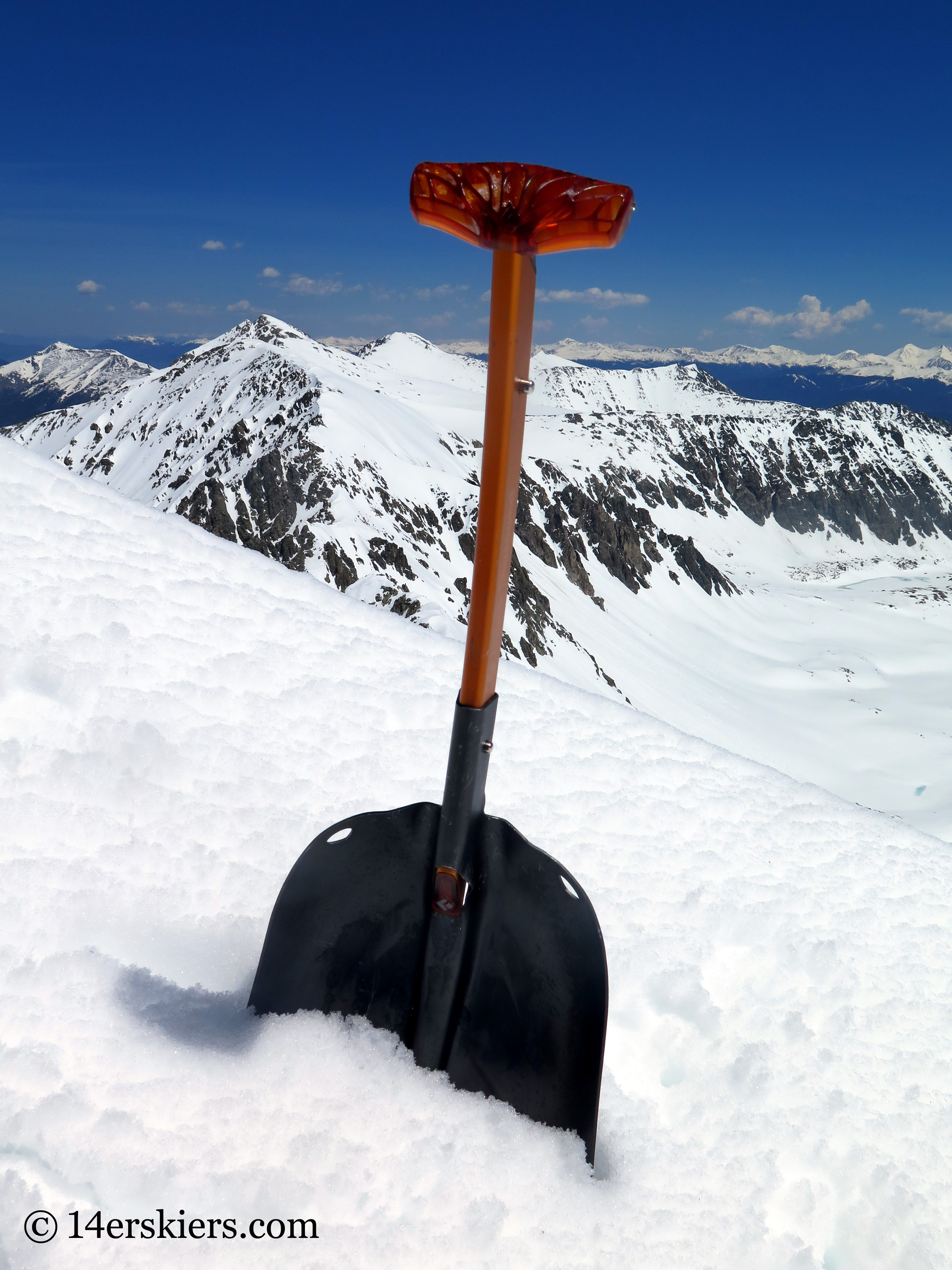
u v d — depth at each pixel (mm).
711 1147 1955
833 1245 1839
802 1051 2285
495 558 1306
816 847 3301
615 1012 2336
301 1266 1348
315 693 3254
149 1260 1310
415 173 1066
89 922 2010
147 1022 1730
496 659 1446
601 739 3715
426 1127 1594
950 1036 2447
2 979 1763
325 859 1701
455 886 1590
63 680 2799
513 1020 1648
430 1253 1416
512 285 1102
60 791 2402
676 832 3152
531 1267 1449
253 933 2107
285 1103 1587
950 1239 1856
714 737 104312
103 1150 1451
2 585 3143
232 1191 1435
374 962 1731
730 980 2512
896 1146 2057
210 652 3254
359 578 86812
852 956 2680
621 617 139625
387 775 2896
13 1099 1504
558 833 2959
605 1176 1770
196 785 2592
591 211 1012
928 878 3262
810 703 128875
